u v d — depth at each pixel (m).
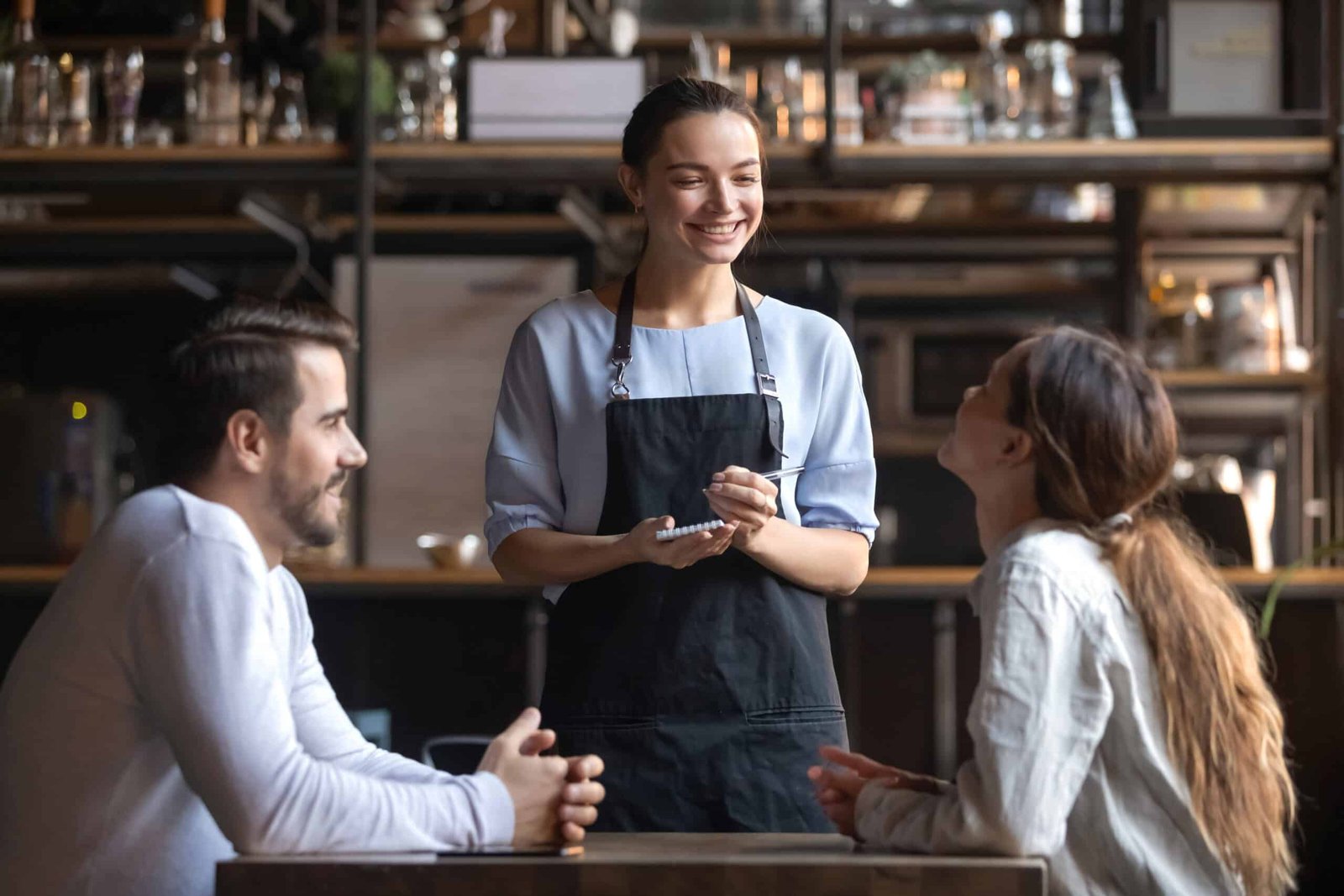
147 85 5.76
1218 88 5.15
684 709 2.46
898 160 4.92
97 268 6.50
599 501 2.56
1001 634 1.82
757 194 2.54
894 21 6.57
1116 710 1.83
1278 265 5.64
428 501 5.75
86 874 1.83
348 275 5.86
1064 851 1.83
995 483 2.02
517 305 5.80
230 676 1.80
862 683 4.60
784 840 1.96
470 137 5.08
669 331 2.60
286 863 1.62
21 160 4.98
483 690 4.53
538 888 1.60
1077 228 6.29
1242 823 1.84
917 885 1.60
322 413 1.95
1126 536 1.93
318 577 4.55
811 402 2.62
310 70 5.07
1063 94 5.02
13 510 5.44
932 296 6.86
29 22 5.09
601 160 4.98
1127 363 1.99
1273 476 6.11
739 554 2.52
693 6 6.53
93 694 1.83
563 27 6.22
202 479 1.92
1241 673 1.88
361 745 2.21
